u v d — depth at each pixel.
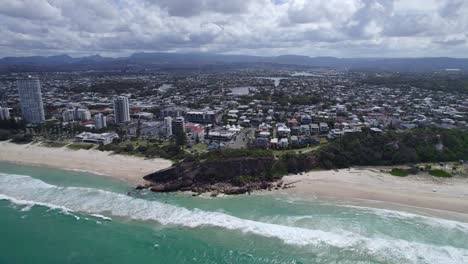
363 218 81.75
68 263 67.75
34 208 90.31
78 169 121.25
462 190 97.00
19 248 72.75
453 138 130.75
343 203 90.25
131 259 68.50
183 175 105.25
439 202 89.38
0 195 98.25
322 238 73.44
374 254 67.62
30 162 130.75
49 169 122.25
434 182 103.31
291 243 71.94
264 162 112.69
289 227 78.00
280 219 82.06
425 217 81.69
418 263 64.56
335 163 119.12
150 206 90.38
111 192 99.88
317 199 93.12
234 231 77.06
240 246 71.50
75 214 86.62
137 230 78.81
